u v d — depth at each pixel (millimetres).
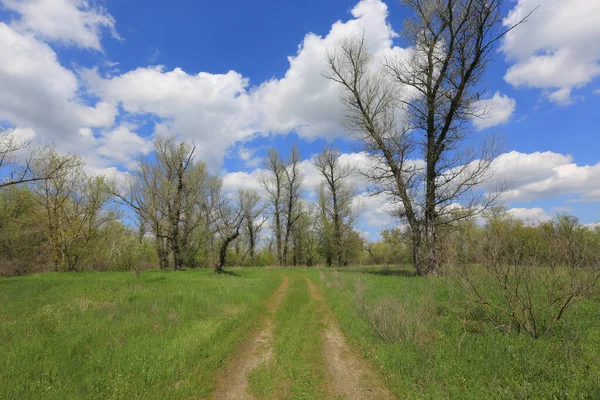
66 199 25469
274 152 52594
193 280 18375
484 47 17984
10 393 4707
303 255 55906
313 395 5195
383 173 22578
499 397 4691
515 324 7742
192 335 7590
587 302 8438
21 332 7535
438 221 19828
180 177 30531
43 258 28516
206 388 5367
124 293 12844
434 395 4863
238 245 54062
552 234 8031
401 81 21953
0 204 27406
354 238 46375
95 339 7168
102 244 28250
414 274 21750
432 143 21172
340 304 11828
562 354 5965
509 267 7574
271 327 9461
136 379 5391
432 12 20484
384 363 6301
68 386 5066
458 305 9672
